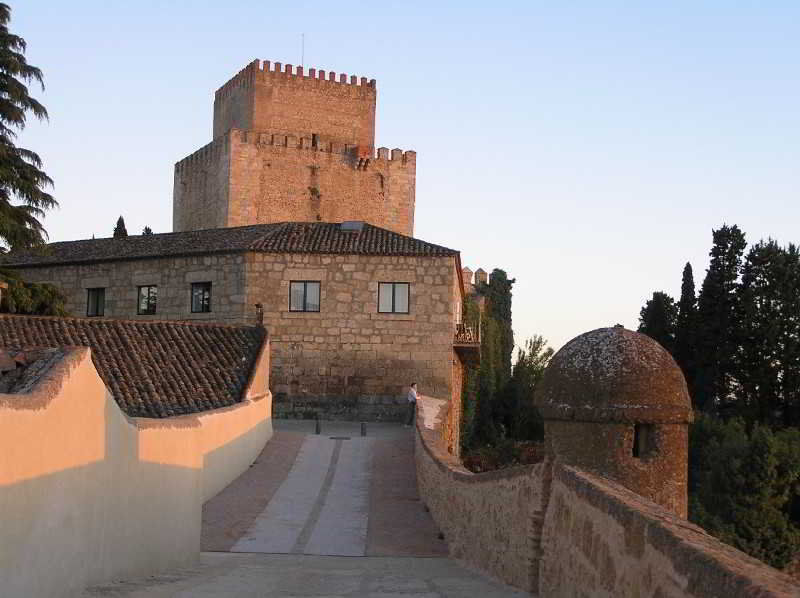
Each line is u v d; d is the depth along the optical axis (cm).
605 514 767
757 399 6506
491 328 7150
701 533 622
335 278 4066
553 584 994
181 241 4516
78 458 984
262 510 2212
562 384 1095
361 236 4316
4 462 789
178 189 8644
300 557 1711
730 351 6581
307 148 7775
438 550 1803
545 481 1084
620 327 1132
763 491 4575
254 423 2895
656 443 1062
